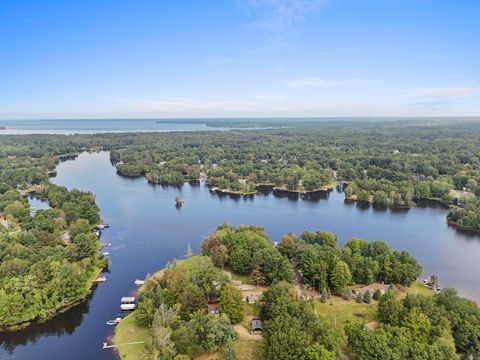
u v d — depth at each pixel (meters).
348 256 154.25
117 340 118.88
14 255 159.75
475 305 116.88
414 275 150.25
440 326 104.19
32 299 131.12
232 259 160.88
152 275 165.75
